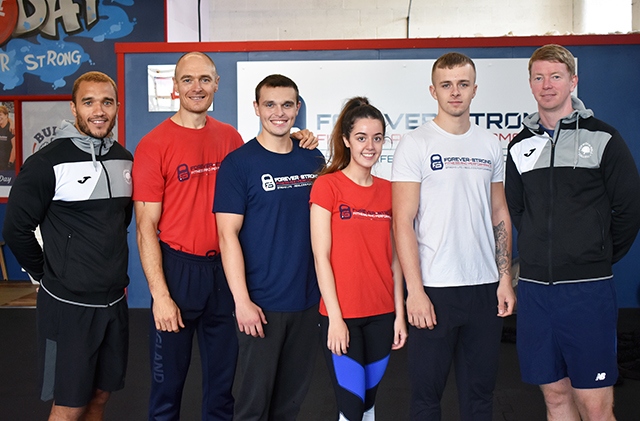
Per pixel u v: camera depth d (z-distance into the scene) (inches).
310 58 218.2
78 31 303.1
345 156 94.4
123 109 222.7
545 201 93.2
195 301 102.8
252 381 95.3
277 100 93.8
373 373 93.7
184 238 102.2
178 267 102.1
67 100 303.9
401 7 381.7
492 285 97.6
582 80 215.5
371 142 90.4
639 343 169.8
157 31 301.1
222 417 107.4
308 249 97.3
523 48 213.9
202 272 103.4
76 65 304.3
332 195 91.4
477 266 95.9
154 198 100.4
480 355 96.7
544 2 374.3
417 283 93.8
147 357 172.6
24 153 304.2
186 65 102.0
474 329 96.5
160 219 102.9
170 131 102.7
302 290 96.5
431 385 96.2
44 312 94.3
